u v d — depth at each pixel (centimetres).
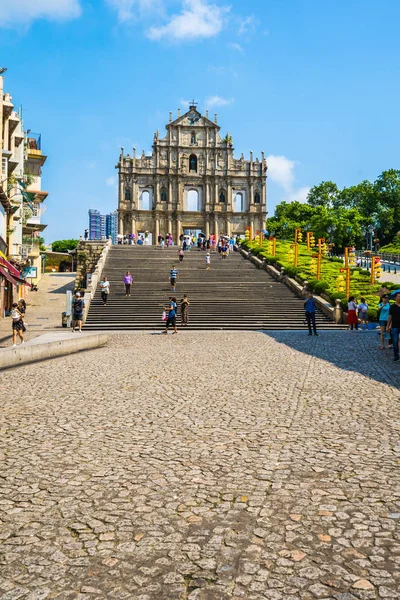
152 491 602
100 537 493
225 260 5191
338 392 1155
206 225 8788
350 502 562
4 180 3531
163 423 912
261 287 4050
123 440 809
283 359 1706
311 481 625
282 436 820
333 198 11238
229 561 449
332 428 862
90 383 1307
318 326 3103
